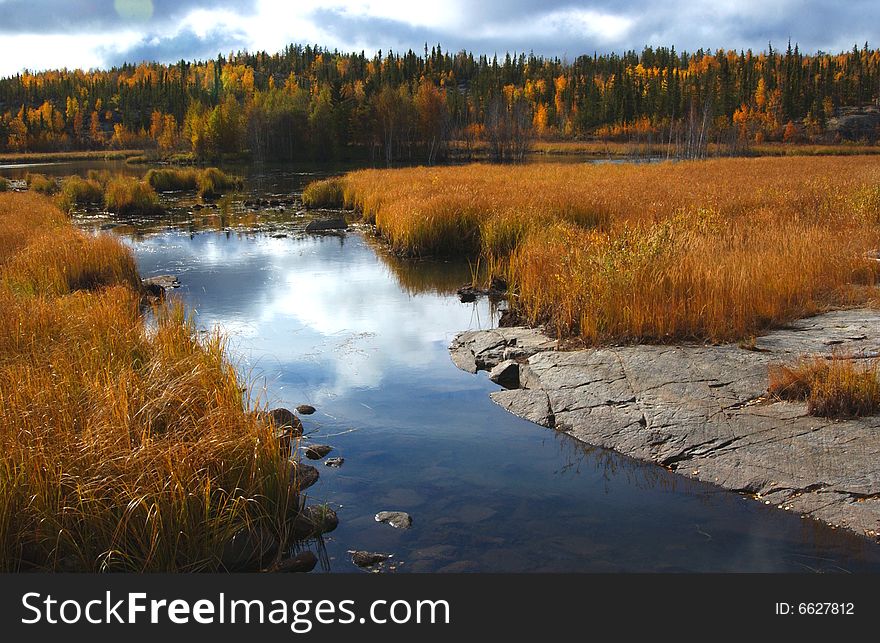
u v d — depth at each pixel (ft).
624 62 574.56
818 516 16.39
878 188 57.16
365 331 35.32
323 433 22.34
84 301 30.66
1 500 14.14
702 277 29.99
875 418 19.76
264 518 16.22
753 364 24.49
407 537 16.15
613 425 21.93
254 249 63.72
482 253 54.80
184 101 437.99
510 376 27.40
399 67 483.51
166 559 14.37
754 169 127.13
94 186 108.78
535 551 15.44
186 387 19.61
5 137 378.73
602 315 29.48
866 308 30.53
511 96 450.30
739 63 492.13
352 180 108.99
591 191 73.31
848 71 432.25
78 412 17.35
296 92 356.38
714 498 17.70
